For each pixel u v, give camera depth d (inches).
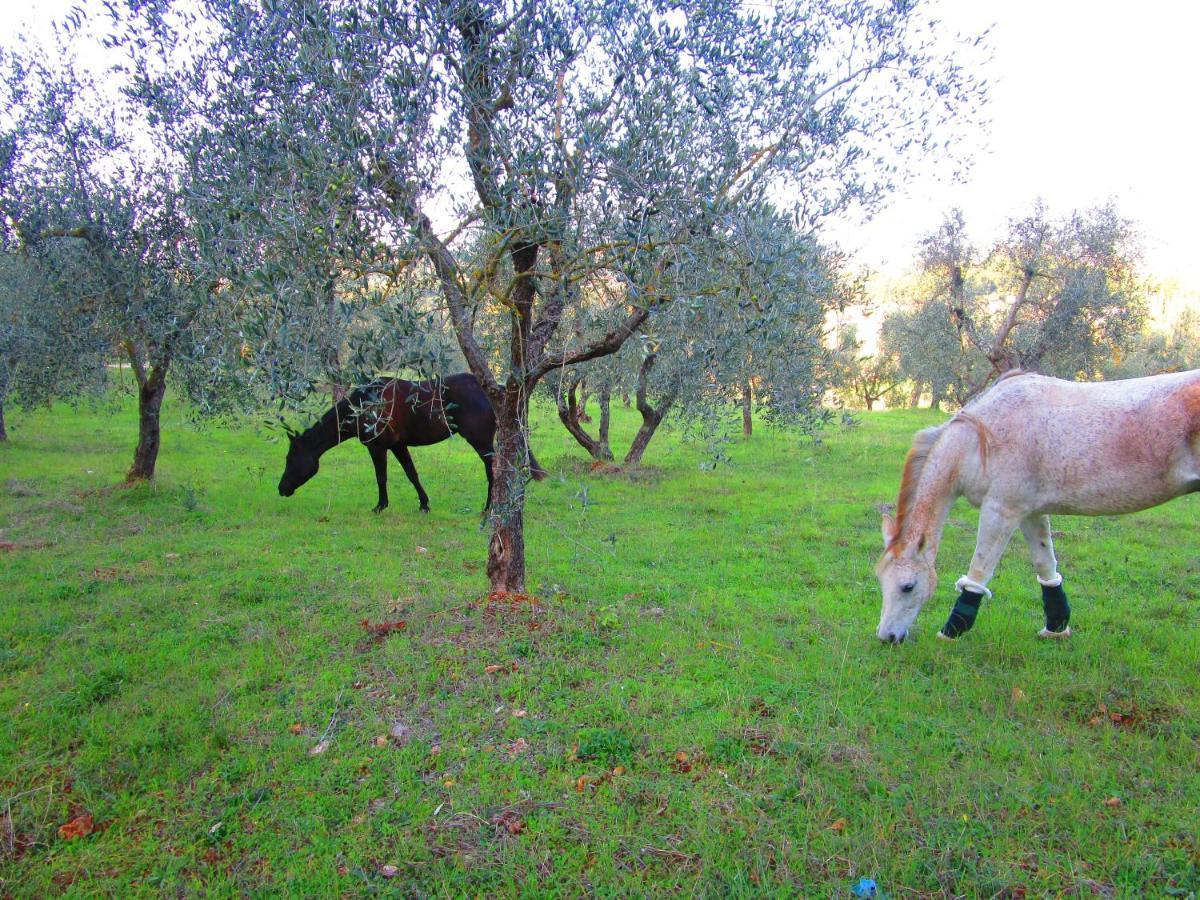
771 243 141.8
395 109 135.9
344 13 136.4
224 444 557.3
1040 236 521.3
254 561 259.8
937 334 638.5
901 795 118.0
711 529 312.8
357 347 133.1
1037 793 119.3
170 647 182.5
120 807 119.4
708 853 105.2
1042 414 169.9
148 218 259.0
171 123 184.1
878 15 165.0
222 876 104.5
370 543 289.7
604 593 221.9
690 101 151.6
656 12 150.7
